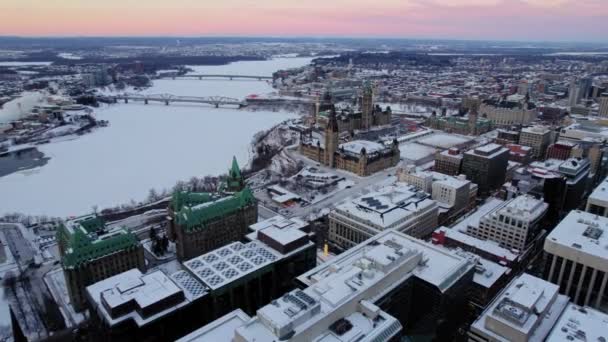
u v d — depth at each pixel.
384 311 136.50
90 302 146.50
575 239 170.12
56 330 159.25
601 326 125.69
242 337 109.06
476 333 132.75
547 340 119.06
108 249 176.12
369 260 142.12
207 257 171.62
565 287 169.88
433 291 141.38
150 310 135.88
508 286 146.88
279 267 172.25
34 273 196.75
